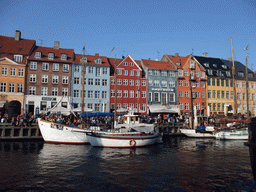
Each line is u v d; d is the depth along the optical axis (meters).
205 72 52.75
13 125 27.34
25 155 18.19
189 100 50.12
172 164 15.94
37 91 39.41
